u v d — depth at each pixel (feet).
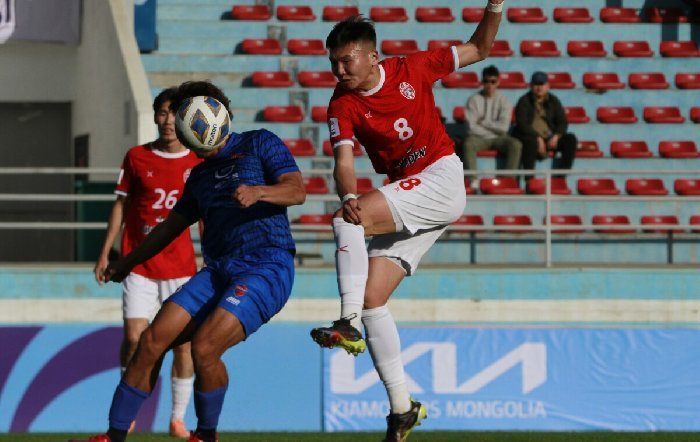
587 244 147.74
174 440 89.56
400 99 61.46
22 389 100.83
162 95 87.81
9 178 191.31
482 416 100.73
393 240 64.03
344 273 60.80
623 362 101.50
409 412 66.59
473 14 177.68
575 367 101.35
